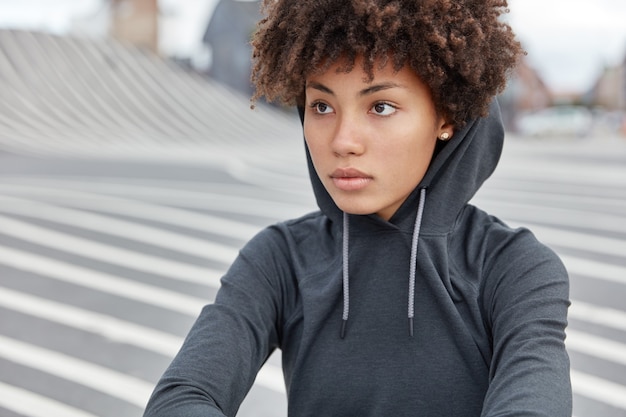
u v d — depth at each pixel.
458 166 1.32
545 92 63.28
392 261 1.30
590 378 3.87
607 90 71.31
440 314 1.26
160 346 4.43
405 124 1.21
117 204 9.62
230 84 40.59
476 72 1.21
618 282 5.79
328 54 1.19
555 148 24.31
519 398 1.09
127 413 3.54
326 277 1.34
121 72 28.66
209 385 1.20
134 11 38.78
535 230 7.92
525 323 1.19
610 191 10.87
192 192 10.83
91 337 4.57
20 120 22.02
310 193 10.85
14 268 6.31
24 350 4.33
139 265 6.45
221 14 40.41
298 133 27.88
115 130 23.52
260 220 8.59
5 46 26.88
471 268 1.30
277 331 1.37
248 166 14.99
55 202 9.73
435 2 1.17
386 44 1.16
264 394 3.71
